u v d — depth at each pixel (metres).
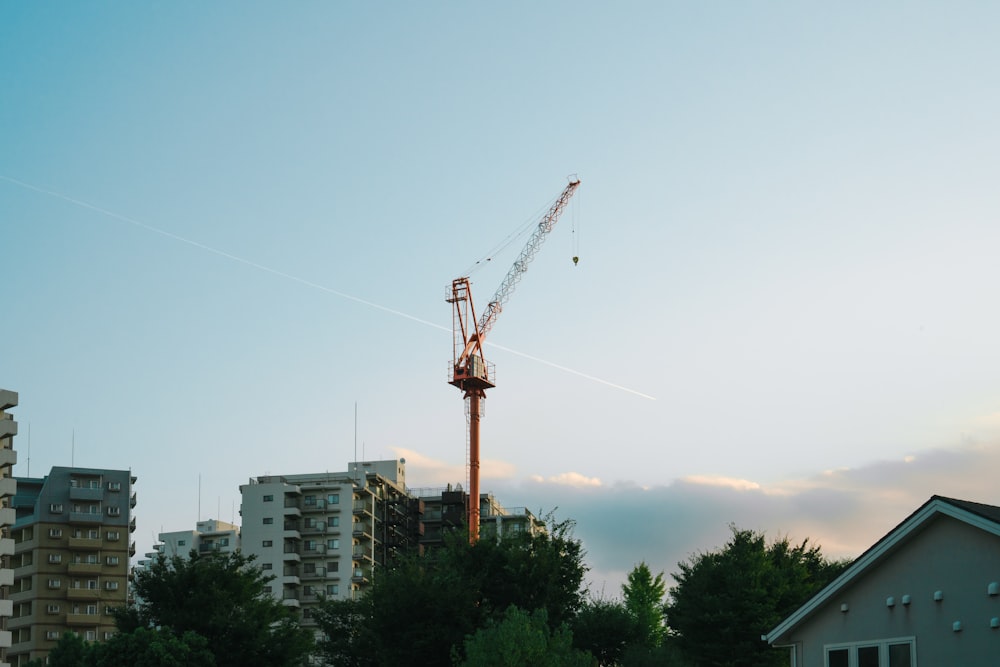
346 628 86.06
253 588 73.88
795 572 82.12
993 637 34.22
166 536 199.00
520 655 57.94
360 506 170.50
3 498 117.56
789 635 39.97
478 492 185.62
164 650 65.94
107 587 155.38
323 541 168.88
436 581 72.62
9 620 154.50
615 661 84.00
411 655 70.12
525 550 78.12
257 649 70.00
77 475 159.00
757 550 79.12
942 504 35.59
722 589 73.75
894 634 36.81
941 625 35.59
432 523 198.12
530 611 75.19
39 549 154.00
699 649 72.25
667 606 80.12
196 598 71.12
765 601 73.38
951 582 35.59
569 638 61.84
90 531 157.38
